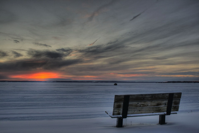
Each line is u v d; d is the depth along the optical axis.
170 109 3.69
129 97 3.44
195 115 5.08
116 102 3.41
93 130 3.22
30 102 10.88
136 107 3.53
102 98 14.16
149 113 3.68
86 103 10.53
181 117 4.72
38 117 6.06
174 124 3.73
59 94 19.05
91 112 7.22
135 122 4.35
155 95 3.61
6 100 12.13
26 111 7.37
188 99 13.38
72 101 11.68
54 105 9.47
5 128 3.63
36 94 18.84
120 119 3.55
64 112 7.18
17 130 3.43
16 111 7.37
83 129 3.35
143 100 3.55
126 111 3.43
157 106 3.66
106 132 3.03
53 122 4.46
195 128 3.29
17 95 17.16
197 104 9.98
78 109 8.04
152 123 4.13
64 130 3.31
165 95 3.67
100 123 4.43
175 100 3.77
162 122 3.80
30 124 4.12
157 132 2.98
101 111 7.50
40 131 3.31
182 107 8.68
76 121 4.70
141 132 2.99
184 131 3.05
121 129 3.26
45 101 11.59
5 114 6.63
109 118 5.28
